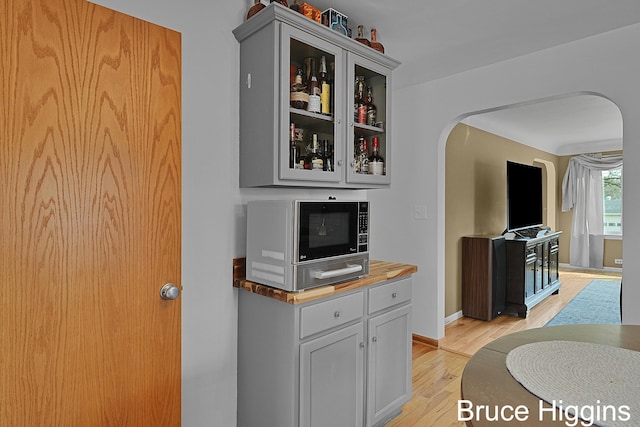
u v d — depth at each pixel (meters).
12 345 1.17
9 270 1.17
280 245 1.64
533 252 4.33
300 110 1.78
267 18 1.67
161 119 1.50
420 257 3.35
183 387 1.67
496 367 0.99
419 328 3.38
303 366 1.61
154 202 1.48
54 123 1.24
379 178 2.15
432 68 2.93
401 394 2.12
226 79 1.81
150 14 1.53
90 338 1.33
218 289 1.79
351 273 1.82
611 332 1.24
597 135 5.82
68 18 1.27
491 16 2.16
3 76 1.14
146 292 1.46
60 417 1.26
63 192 1.26
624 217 2.29
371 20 2.21
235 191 1.86
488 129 4.78
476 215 4.50
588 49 2.42
